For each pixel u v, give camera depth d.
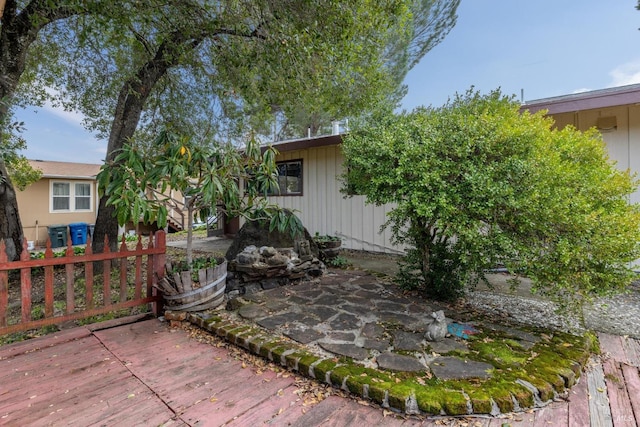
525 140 2.65
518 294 3.77
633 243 2.23
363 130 3.67
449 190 2.71
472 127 2.76
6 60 3.91
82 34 3.61
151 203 2.92
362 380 1.88
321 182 7.36
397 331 2.59
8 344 2.56
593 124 4.57
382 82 6.12
